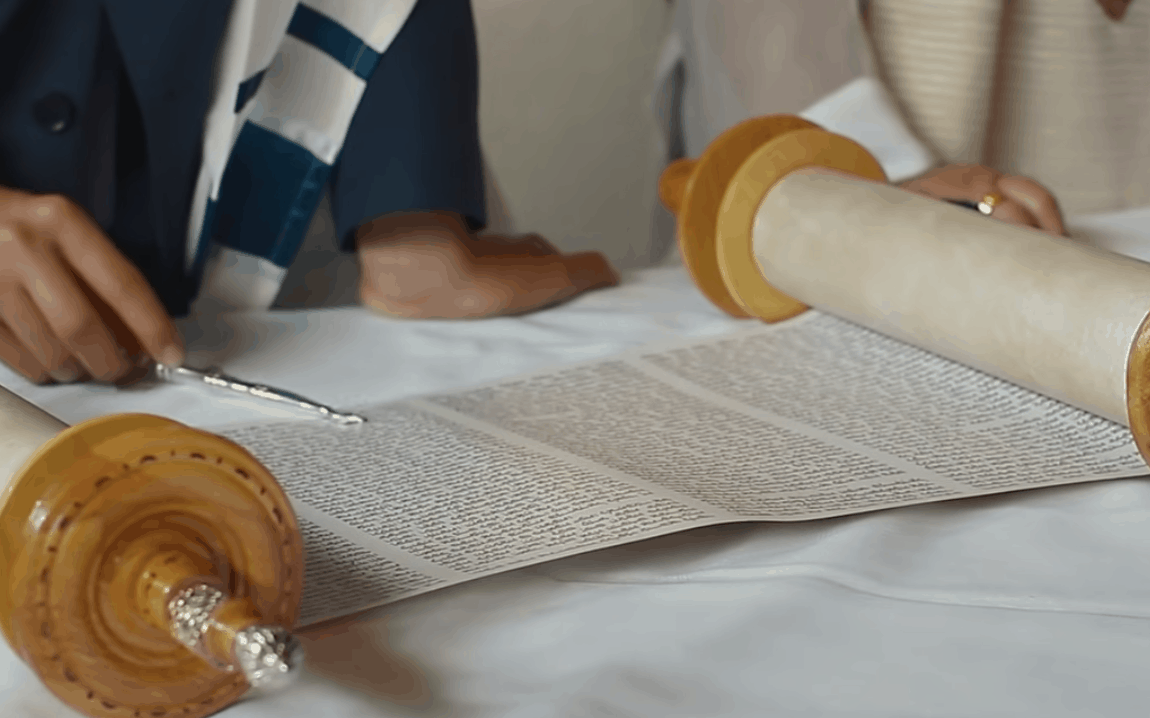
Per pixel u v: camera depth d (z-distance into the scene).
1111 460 0.58
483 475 0.58
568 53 1.79
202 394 0.74
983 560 0.48
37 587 0.35
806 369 0.75
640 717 0.38
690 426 0.65
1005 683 0.39
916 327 0.70
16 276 0.72
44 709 0.40
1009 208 0.90
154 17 0.82
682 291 0.98
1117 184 1.42
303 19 0.87
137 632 0.37
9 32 0.81
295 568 0.40
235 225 0.94
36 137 0.83
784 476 0.57
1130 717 0.37
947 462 0.58
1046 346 0.60
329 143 0.89
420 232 0.89
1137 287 0.57
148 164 0.88
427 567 0.48
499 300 0.90
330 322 0.91
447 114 0.88
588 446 0.62
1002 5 1.28
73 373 0.75
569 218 1.87
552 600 0.47
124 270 0.74
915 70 1.28
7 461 0.39
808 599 0.45
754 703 0.39
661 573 0.49
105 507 0.35
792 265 0.79
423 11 0.87
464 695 0.40
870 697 0.39
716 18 1.36
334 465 0.60
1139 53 1.38
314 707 0.40
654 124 1.68
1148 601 0.44
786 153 0.83
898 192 0.75
